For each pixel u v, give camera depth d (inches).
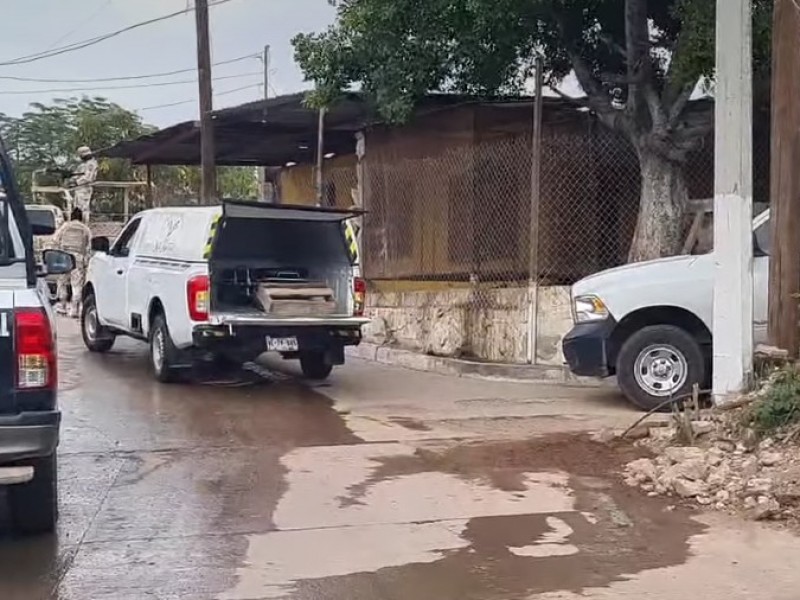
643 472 290.7
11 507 234.8
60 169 1529.3
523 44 532.4
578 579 212.7
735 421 314.0
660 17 545.6
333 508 263.9
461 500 271.6
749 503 261.4
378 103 551.5
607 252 568.7
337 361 457.4
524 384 474.3
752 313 349.1
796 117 348.2
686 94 497.7
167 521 252.2
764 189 553.9
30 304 211.2
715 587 207.8
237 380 480.1
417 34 510.0
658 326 397.1
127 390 447.2
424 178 623.2
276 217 446.6
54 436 212.2
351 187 819.4
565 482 289.6
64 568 218.1
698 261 400.2
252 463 311.7
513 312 516.4
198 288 425.4
